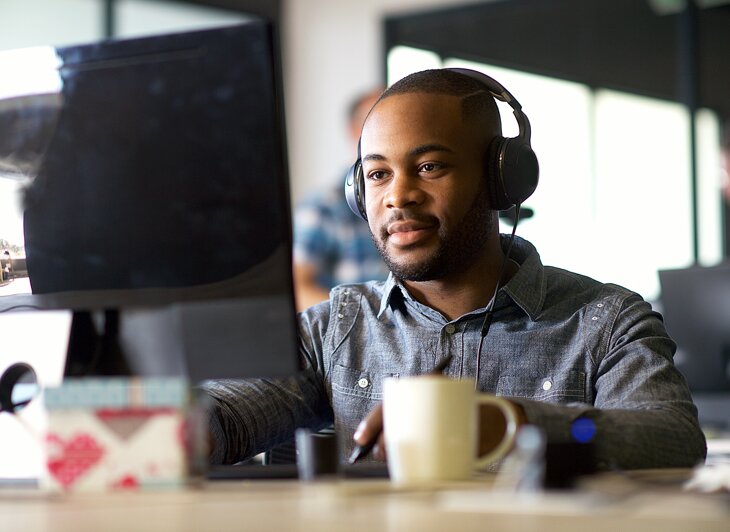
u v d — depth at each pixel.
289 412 2.12
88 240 1.44
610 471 1.40
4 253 1.48
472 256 2.11
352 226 6.55
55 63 1.46
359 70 7.07
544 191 6.99
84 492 1.25
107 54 1.44
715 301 3.51
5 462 1.47
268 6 6.95
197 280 1.40
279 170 1.38
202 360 1.40
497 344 2.10
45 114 1.46
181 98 1.41
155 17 6.34
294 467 1.56
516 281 2.10
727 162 6.93
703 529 0.92
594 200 7.07
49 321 1.46
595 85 7.14
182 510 1.05
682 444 1.63
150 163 1.42
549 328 2.09
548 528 0.91
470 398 1.33
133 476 1.24
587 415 1.54
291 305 1.38
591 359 2.04
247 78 1.39
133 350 1.42
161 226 1.41
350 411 2.14
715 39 7.04
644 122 7.11
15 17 5.75
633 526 0.91
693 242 6.98
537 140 7.07
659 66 7.11
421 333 2.14
